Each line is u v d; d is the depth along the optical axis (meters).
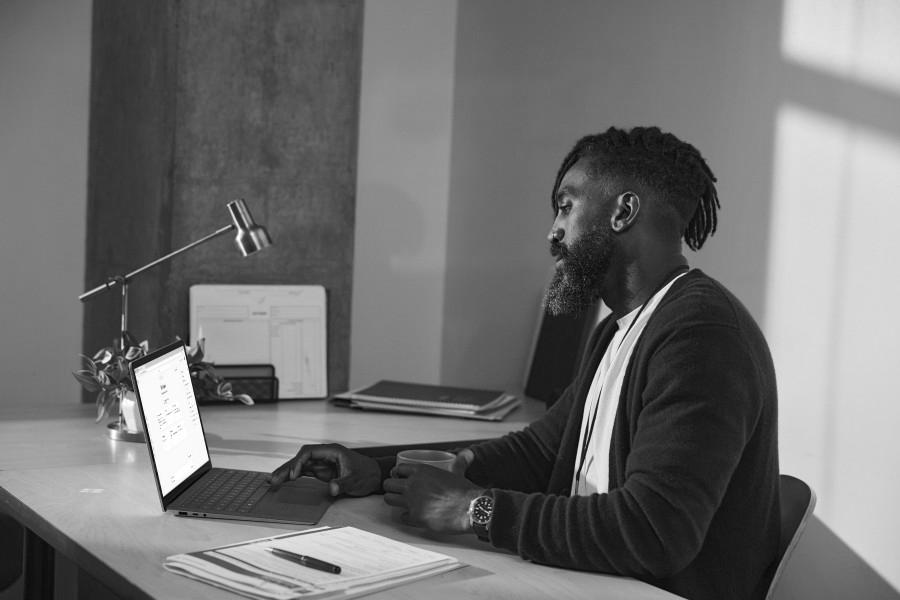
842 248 2.40
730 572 1.60
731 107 2.72
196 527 1.65
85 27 3.60
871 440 2.32
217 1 3.07
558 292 1.83
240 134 3.13
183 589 1.35
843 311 2.40
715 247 2.77
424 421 2.75
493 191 3.71
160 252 3.05
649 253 1.77
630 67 3.08
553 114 3.40
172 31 3.01
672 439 1.51
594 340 1.93
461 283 3.90
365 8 3.81
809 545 2.47
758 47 2.64
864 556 2.33
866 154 2.35
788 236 2.54
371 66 3.86
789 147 2.55
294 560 1.45
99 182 3.52
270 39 3.15
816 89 2.48
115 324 3.36
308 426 2.62
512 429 2.69
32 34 3.53
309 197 3.25
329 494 1.87
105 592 2.69
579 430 1.87
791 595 2.52
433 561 1.48
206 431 2.50
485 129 3.76
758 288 2.63
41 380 3.61
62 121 3.58
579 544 1.49
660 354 1.60
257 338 3.04
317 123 3.25
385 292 3.93
